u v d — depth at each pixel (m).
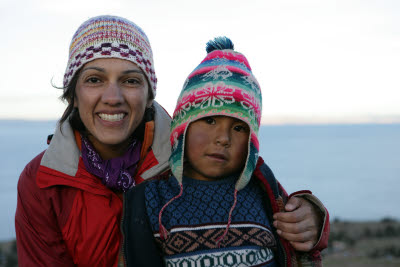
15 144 171.25
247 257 2.10
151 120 2.87
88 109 2.57
